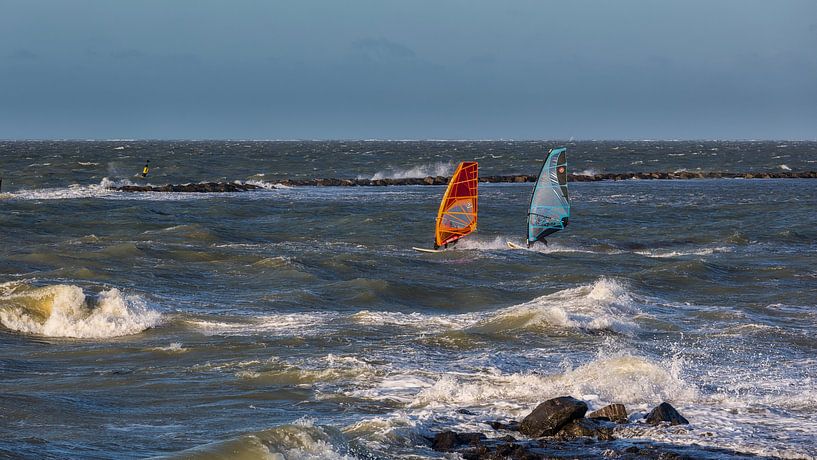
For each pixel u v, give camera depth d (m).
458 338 78.38
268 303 97.94
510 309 92.69
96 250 135.88
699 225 188.75
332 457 42.97
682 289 113.62
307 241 160.00
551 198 148.62
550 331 81.94
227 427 51.00
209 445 42.66
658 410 52.09
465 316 90.75
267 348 74.88
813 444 47.62
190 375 65.44
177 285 108.38
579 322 84.62
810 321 91.69
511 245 154.00
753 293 110.50
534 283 117.62
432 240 162.88
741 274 124.62
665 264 132.12
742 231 179.12
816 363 71.81
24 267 117.56
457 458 44.84
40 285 97.56
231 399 58.44
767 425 51.66
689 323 88.88
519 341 78.50
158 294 101.19
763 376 66.69
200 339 79.38
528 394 59.06
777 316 94.50
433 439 48.47
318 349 74.31
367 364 67.62
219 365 68.19
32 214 184.25
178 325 85.62
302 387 61.72
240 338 79.19
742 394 60.62
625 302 96.06
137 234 158.62
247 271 119.12
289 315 90.62
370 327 84.12
